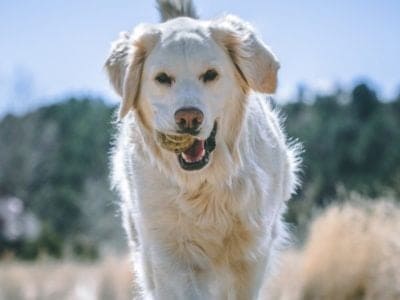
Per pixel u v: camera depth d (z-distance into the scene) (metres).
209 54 6.47
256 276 7.02
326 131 36.50
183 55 6.43
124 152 7.42
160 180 6.70
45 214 41.69
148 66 6.59
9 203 39.22
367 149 34.69
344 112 41.38
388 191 13.66
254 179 6.79
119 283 11.84
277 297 9.92
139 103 6.73
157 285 6.88
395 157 34.25
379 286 9.49
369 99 42.38
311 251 10.16
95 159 46.53
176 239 6.79
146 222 6.82
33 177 44.47
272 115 7.68
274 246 7.65
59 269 14.47
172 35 6.53
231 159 6.64
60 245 31.73
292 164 7.84
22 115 45.34
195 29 6.57
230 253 6.91
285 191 7.64
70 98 53.47
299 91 42.03
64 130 49.78
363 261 9.77
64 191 42.28
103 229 34.09
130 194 7.31
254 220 6.81
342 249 9.95
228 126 6.66
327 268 9.87
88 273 13.31
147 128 6.71
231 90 6.62
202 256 6.84
